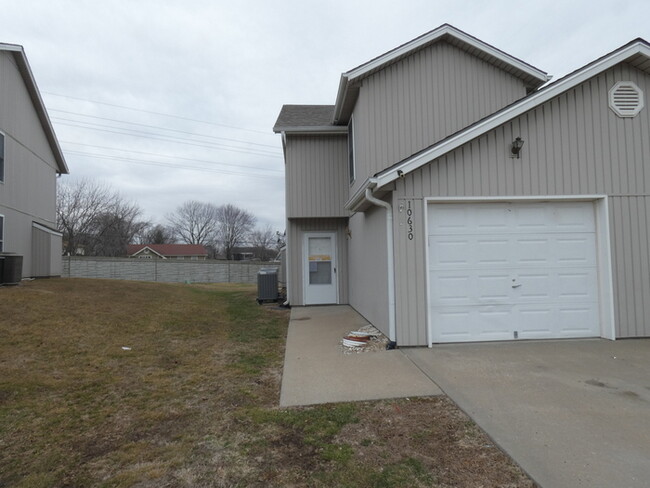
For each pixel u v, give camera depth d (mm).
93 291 10719
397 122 8438
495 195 6410
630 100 6641
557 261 6594
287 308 11156
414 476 2779
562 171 6512
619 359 5414
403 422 3650
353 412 3896
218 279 25266
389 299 6406
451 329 6457
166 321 8469
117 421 3791
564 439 3232
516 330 6516
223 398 4371
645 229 6559
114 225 37875
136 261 23438
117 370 5324
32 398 4320
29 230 12578
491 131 6465
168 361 5805
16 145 11633
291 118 11789
